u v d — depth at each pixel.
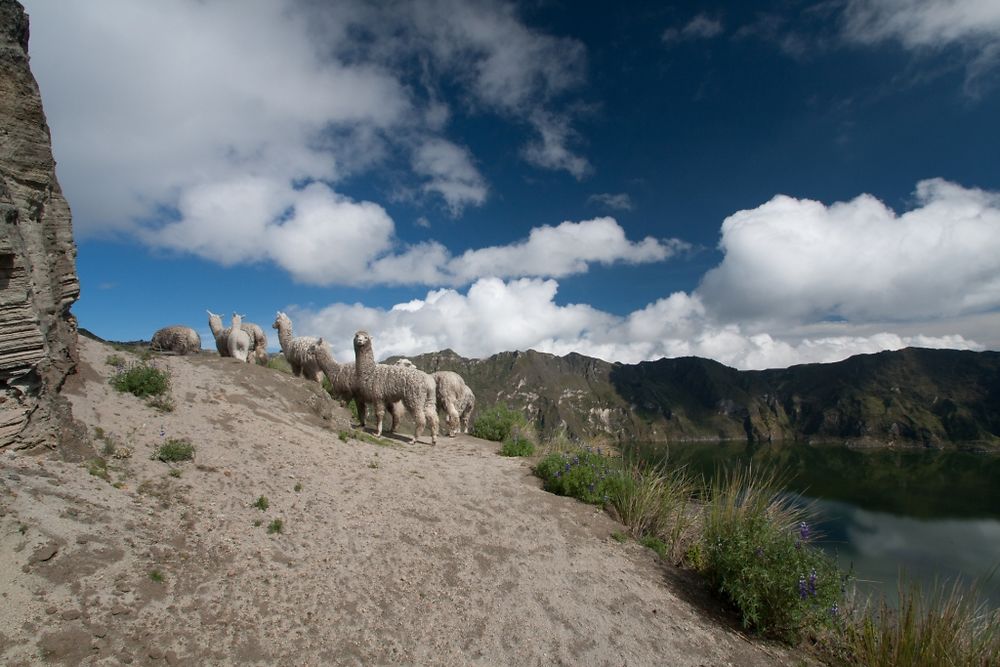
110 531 4.54
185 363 10.50
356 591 5.28
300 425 9.62
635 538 8.43
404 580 5.75
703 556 7.92
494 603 5.84
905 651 6.01
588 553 7.52
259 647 4.18
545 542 7.50
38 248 5.94
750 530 7.20
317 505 6.61
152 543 4.70
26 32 6.24
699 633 6.21
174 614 4.10
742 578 6.59
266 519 5.91
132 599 4.01
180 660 3.77
